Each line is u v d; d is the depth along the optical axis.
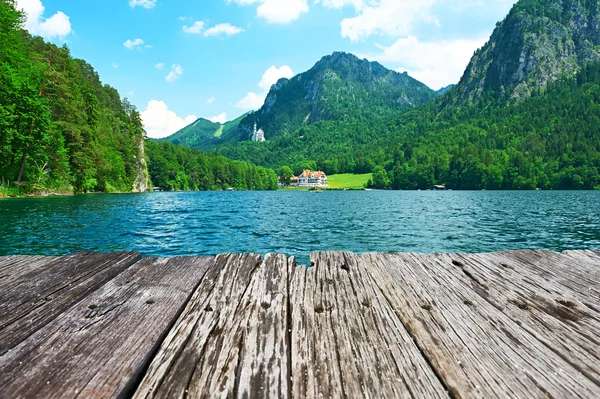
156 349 1.85
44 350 1.76
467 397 1.48
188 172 128.25
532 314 2.30
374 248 14.20
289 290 2.68
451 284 2.85
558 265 3.32
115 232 16.42
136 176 76.75
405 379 1.59
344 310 2.34
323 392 1.49
